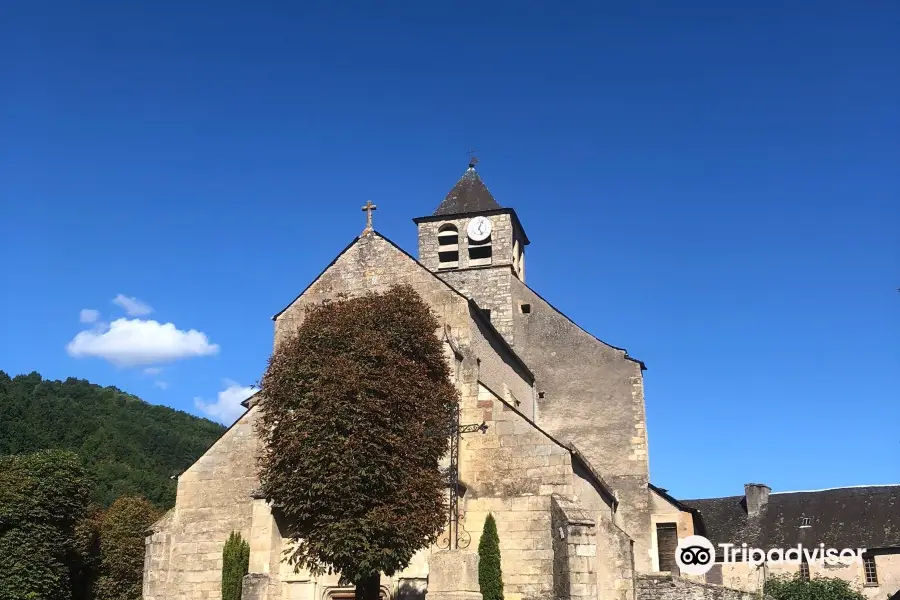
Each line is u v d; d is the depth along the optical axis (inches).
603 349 1331.2
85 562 1683.1
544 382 1342.3
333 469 749.9
